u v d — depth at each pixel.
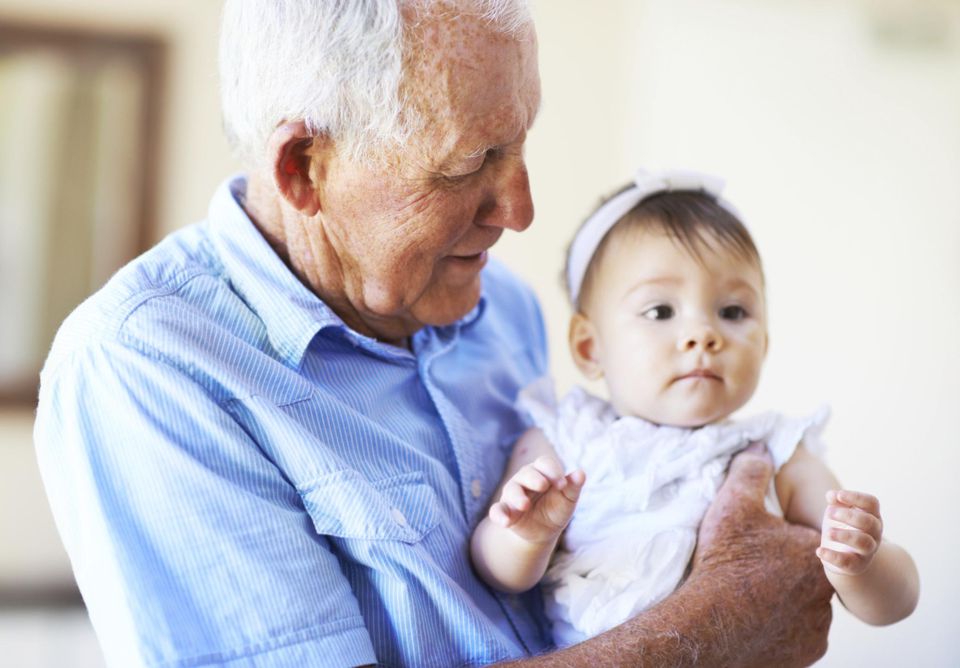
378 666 1.12
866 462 3.82
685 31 3.83
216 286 1.20
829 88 3.83
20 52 3.53
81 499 1.06
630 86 3.86
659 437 1.36
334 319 1.23
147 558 1.03
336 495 1.12
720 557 1.25
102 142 3.57
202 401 1.08
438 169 1.16
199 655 1.00
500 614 1.28
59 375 1.09
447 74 1.13
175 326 1.11
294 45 1.16
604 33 3.85
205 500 1.04
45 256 3.55
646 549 1.28
